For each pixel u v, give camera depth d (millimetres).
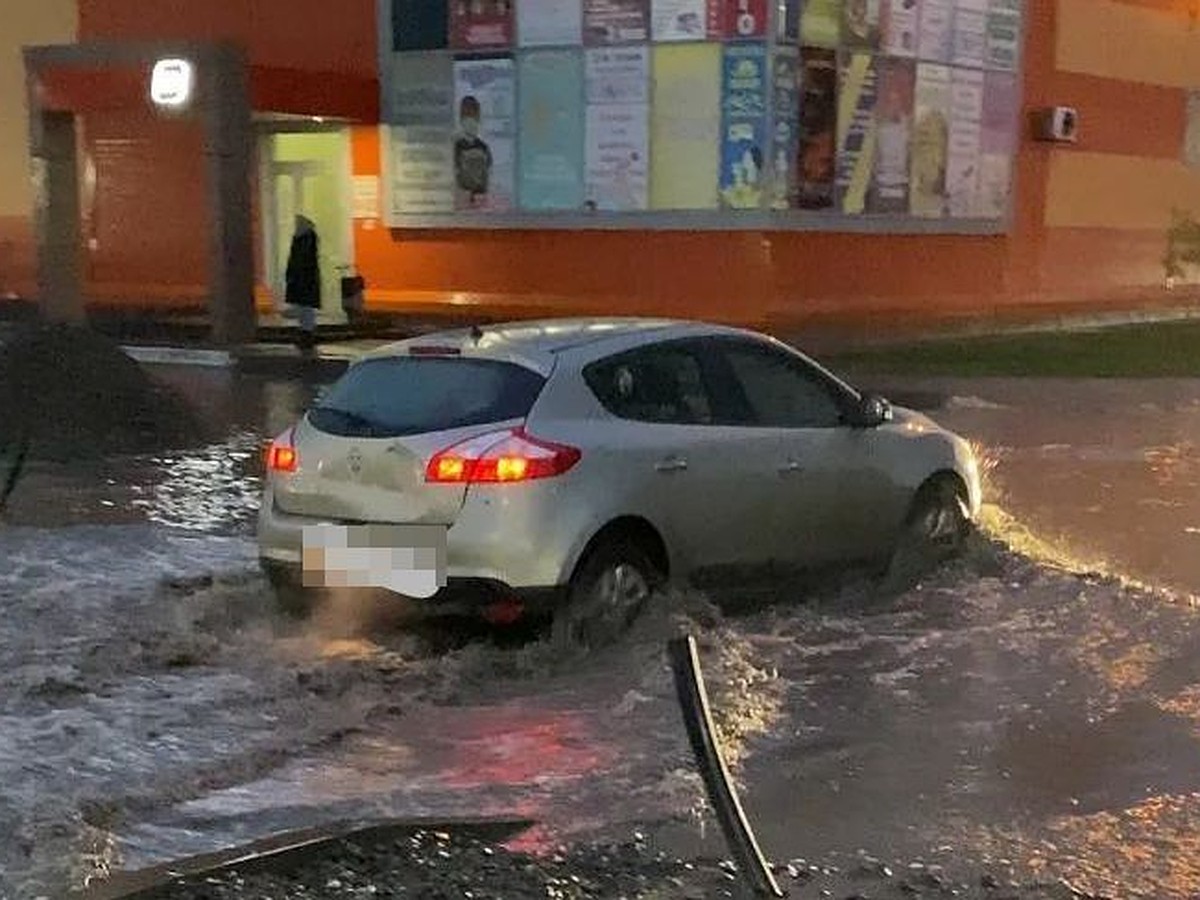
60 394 17094
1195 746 7879
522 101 27766
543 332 10062
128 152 31031
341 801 7266
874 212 28234
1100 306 36281
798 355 10852
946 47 29703
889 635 9922
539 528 9055
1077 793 7262
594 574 9320
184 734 8102
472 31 28125
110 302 31484
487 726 8297
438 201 28938
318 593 9484
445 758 7828
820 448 10609
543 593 9078
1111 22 35656
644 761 7734
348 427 9602
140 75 27031
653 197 26609
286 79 27750
